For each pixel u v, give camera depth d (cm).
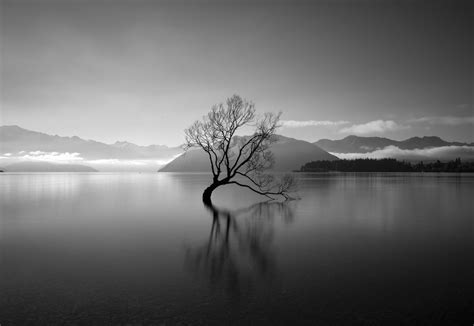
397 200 4103
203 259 1358
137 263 1303
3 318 826
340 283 1074
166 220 2456
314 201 4000
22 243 1673
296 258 1377
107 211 3022
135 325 791
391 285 1058
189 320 816
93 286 1044
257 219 2495
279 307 889
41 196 4750
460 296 969
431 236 1859
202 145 3975
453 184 8544
